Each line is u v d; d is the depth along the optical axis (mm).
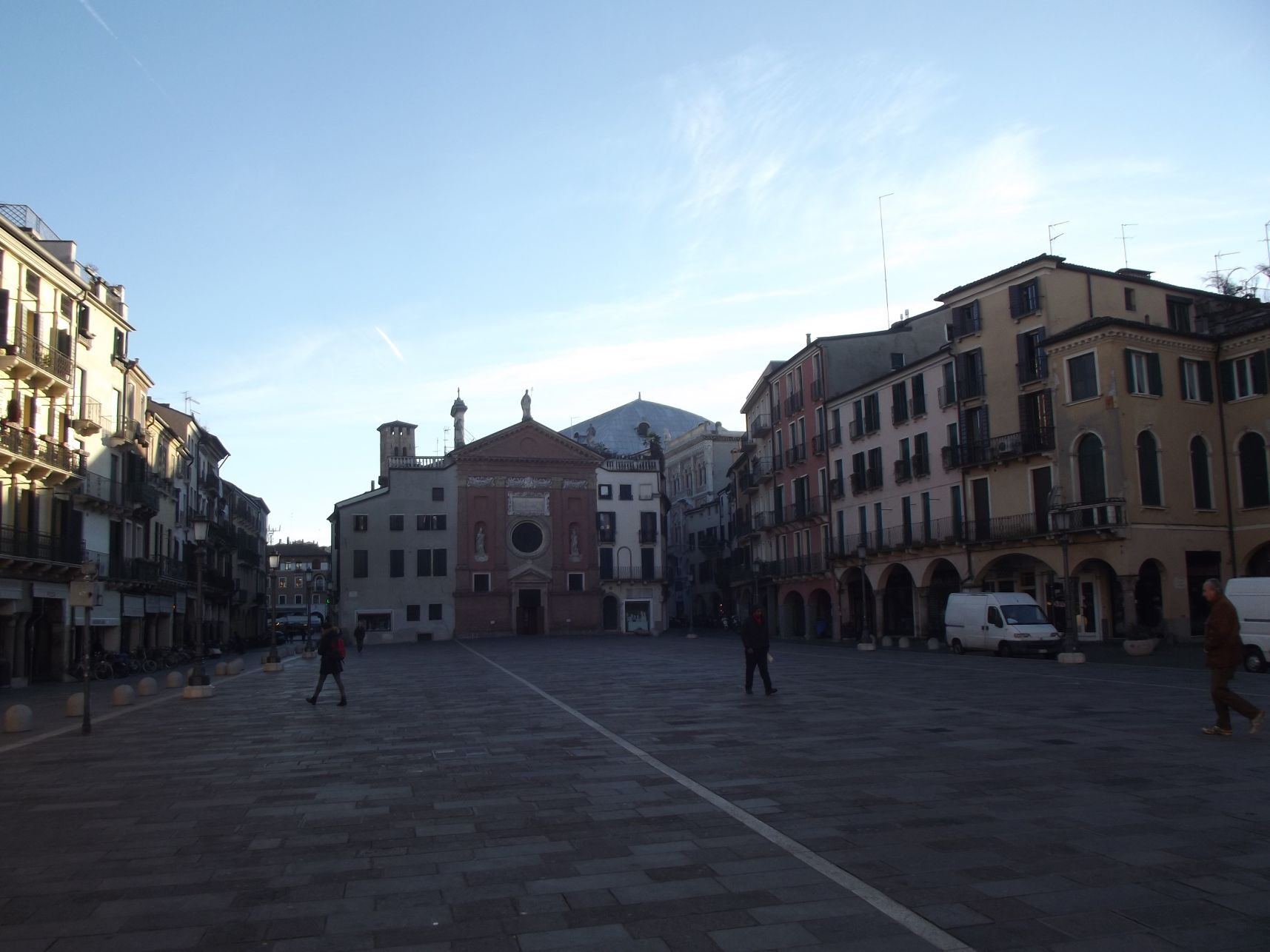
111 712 21094
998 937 5652
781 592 63312
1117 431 35500
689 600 94000
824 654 38812
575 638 71875
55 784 11570
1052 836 7867
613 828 8523
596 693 22094
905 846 7652
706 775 10914
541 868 7301
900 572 51438
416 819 9117
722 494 84312
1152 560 36188
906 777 10523
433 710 19266
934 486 45688
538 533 77688
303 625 98312
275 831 8766
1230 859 7117
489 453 76812
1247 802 8977
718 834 8188
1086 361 36719
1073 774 10477
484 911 6340
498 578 75688
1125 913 6023
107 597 41281
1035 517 39438
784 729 14633
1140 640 31562
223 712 20188
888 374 49000
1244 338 36844
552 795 10039
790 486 61250
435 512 75250
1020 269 40156
